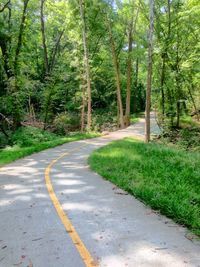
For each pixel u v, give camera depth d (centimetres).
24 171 1324
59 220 677
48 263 486
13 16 3522
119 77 4291
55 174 1220
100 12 3669
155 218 672
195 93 3681
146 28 3669
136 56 3225
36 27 4703
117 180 999
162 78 2970
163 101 3119
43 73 5066
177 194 795
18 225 657
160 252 507
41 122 4166
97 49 4275
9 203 827
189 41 2884
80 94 3978
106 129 3972
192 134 2695
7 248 546
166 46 2823
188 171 1043
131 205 768
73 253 516
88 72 3697
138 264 470
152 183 927
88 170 1280
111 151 1631
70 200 831
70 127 4206
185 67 2820
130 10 3653
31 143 2777
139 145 1698
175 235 575
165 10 2914
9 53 3172
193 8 2441
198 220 625
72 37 4072
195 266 459
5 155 1884
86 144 2492
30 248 542
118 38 4109
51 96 3759
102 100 5556
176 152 1394
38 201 834
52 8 4344
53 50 5294
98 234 591
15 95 3166
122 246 534
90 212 723
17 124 3250
